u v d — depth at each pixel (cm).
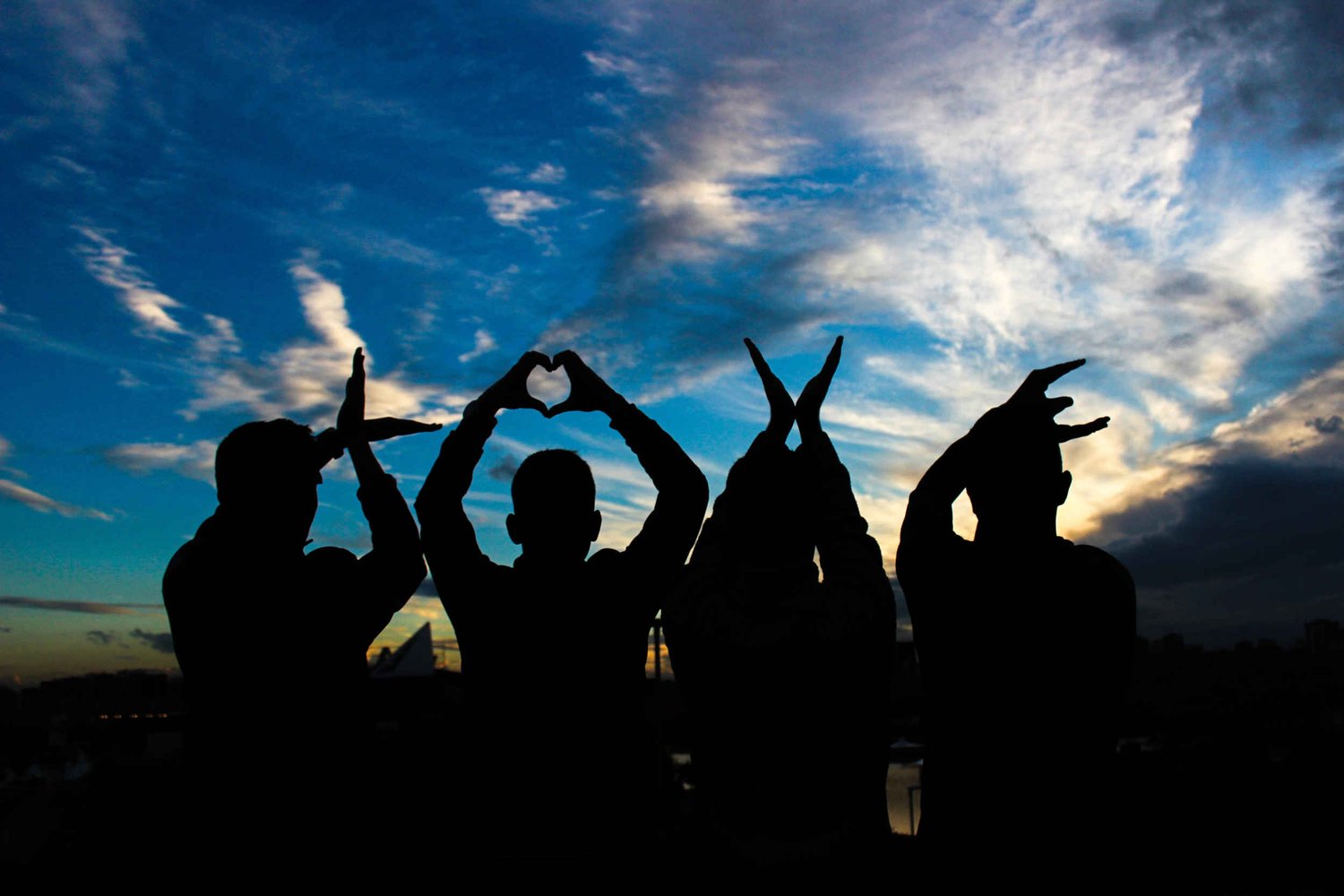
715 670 235
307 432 275
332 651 257
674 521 263
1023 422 245
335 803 246
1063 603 236
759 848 224
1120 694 234
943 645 243
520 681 247
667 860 242
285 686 250
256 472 259
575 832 235
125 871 246
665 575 258
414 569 277
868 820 228
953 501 257
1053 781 226
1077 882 221
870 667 234
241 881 234
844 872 222
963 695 237
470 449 271
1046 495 244
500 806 239
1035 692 231
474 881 239
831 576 244
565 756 241
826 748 229
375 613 265
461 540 262
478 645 253
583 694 246
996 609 238
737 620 236
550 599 253
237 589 255
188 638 254
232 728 247
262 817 239
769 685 230
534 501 257
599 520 266
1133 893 229
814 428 282
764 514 240
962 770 234
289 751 246
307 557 270
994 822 226
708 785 237
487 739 246
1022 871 221
